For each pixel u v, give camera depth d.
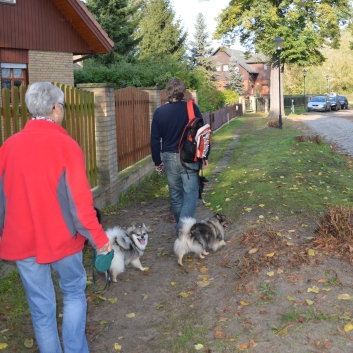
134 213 8.34
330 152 15.77
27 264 3.22
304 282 4.64
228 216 7.35
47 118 3.29
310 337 3.76
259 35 39.09
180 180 6.21
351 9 38.81
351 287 4.49
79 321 3.39
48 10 16.16
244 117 42.03
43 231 3.13
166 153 6.11
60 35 16.69
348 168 12.82
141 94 11.84
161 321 4.43
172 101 6.06
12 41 15.12
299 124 30.86
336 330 3.83
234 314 4.29
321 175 10.54
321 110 48.88
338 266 4.88
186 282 5.25
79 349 3.42
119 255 5.30
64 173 3.14
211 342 3.91
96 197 8.00
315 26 39.03
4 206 3.25
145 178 11.34
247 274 4.99
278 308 4.26
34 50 16.00
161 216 8.09
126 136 10.60
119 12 35.94
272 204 7.56
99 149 8.57
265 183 9.30
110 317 4.58
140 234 5.58
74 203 3.10
